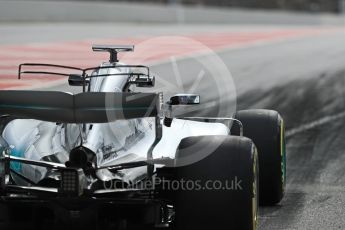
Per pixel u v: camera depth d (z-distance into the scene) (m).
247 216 18.75
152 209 19.09
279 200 25.39
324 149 35.19
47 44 84.06
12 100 17.97
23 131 21.80
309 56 85.44
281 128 25.34
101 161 19.42
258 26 167.12
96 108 17.64
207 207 18.73
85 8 132.12
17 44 82.69
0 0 113.62
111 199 18.48
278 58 81.94
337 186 28.11
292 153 34.25
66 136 20.25
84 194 18.17
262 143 24.62
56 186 19.61
